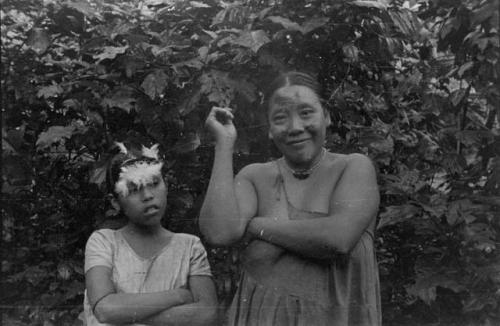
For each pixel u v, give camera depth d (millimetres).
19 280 2131
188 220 2070
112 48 1912
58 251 2156
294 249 1495
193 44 2061
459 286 1784
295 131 1539
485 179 1958
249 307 1545
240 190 1611
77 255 2186
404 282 2025
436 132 2225
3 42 2109
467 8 1768
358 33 2041
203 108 1993
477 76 1871
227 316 1769
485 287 1800
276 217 1569
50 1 2039
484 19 1706
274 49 1904
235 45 1861
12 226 2172
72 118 2162
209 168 2074
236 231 1529
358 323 1530
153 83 1881
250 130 1952
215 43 1889
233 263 2041
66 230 2186
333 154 1646
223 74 1880
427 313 1958
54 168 2172
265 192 1613
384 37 1966
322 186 1575
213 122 1610
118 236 1768
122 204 1736
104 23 2086
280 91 1567
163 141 2027
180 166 2041
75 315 2090
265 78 1923
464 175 1973
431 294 1797
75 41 2137
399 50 2072
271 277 1531
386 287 2033
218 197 1536
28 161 2154
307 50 1955
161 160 1814
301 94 1551
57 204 2188
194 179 2066
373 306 1552
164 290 1700
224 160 1577
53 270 2139
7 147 2080
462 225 1812
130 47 1958
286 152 1575
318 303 1504
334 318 1498
